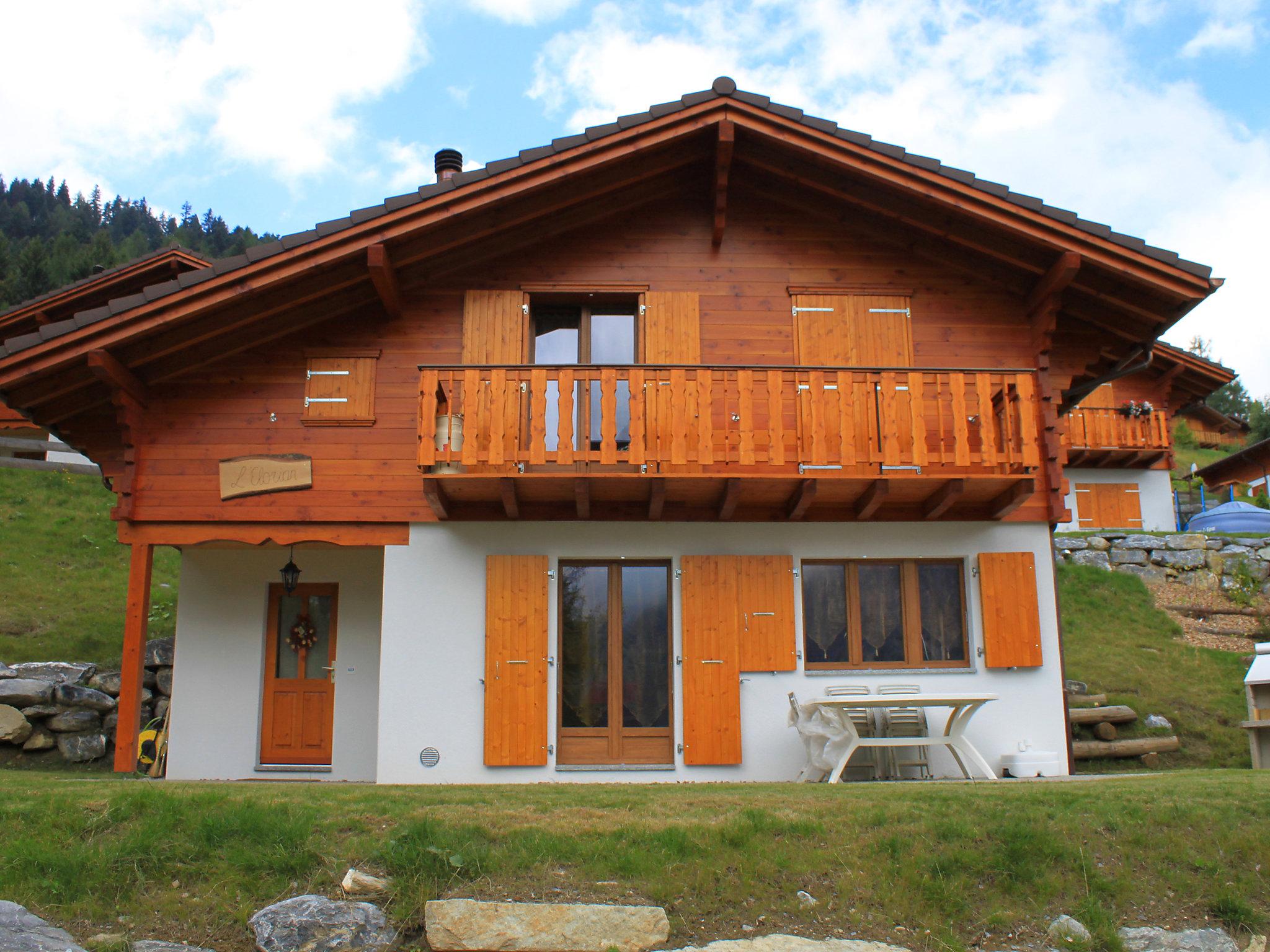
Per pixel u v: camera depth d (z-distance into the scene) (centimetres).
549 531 1049
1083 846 633
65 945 530
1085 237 1010
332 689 1192
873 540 1066
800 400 1055
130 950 537
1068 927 576
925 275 1118
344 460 1055
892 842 630
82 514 1928
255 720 1173
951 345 1103
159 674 1306
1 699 1223
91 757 1223
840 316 1102
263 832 621
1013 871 611
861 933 570
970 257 1111
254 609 1198
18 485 1989
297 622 1200
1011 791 729
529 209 1059
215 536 1038
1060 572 1758
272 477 1047
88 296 1800
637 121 1017
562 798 723
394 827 637
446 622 1030
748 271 1109
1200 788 722
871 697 944
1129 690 1335
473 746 1007
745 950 552
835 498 1047
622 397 1086
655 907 571
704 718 1016
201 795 679
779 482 985
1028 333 1109
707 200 1119
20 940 523
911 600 1066
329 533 1041
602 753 1021
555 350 1113
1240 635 1552
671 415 995
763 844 630
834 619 1061
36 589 1596
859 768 998
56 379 1012
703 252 1111
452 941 557
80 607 1566
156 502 1039
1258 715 966
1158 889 608
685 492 1018
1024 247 1063
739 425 1019
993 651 1042
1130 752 1179
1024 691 1043
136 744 1036
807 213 1128
